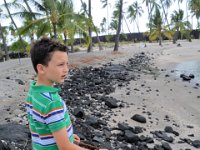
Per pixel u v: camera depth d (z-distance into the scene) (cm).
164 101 1504
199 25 7456
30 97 212
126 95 1577
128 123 1080
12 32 4691
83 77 2194
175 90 1814
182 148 890
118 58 3491
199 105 1459
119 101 1427
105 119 1094
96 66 2850
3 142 617
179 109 1373
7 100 1281
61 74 210
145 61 3384
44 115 199
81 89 1700
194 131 1070
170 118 1212
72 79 2072
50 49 205
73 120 950
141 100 1480
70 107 1216
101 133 888
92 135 831
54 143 204
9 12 3512
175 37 6275
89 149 249
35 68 214
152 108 1341
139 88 1811
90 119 995
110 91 1675
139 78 2236
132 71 2628
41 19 3041
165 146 844
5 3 3331
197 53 4078
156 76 2395
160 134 977
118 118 1130
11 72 2291
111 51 4103
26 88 1625
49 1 2972
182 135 1023
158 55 4000
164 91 1764
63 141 198
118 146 796
